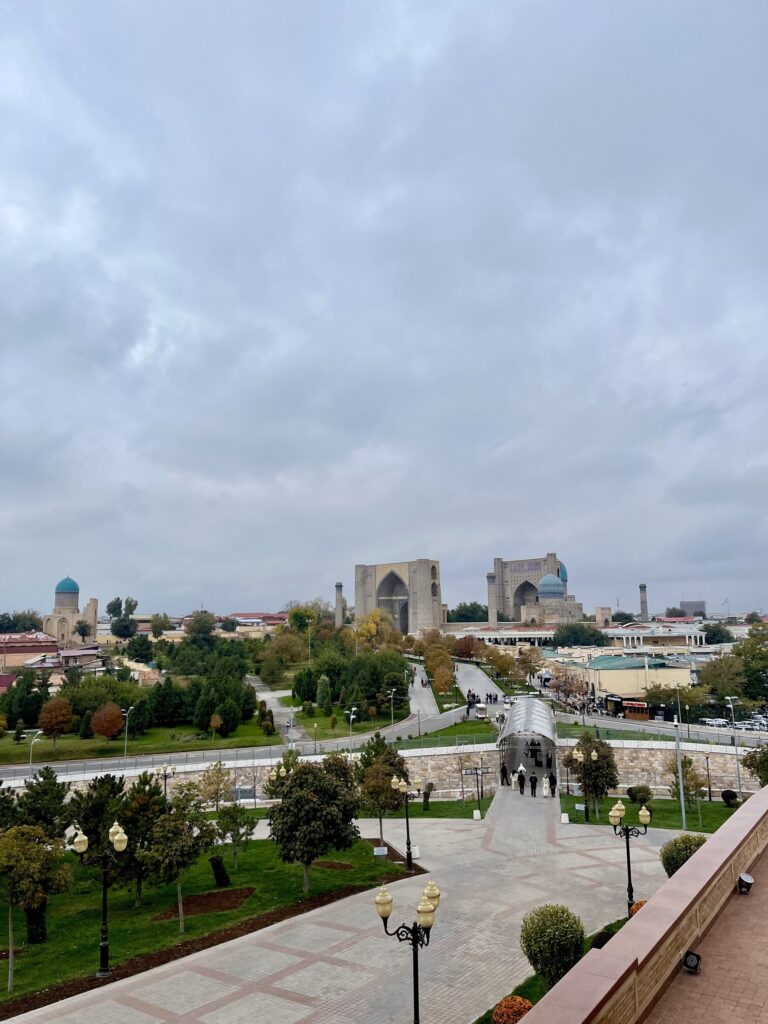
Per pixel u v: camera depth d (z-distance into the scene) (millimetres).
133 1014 21703
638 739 62062
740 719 87938
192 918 30719
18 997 23375
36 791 38750
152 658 147250
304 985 23297
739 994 11758
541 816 48344
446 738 67625
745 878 16125
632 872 34594
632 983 10570
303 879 35188
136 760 65875
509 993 22141
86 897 35656
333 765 39312
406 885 33844
